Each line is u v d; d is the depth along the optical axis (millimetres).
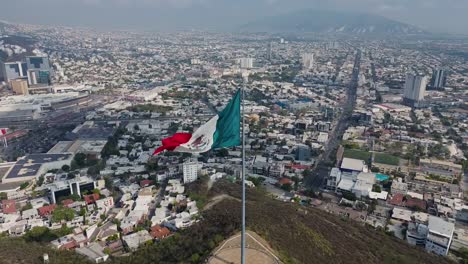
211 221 160375
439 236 175375
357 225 184375
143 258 146750
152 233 178375
